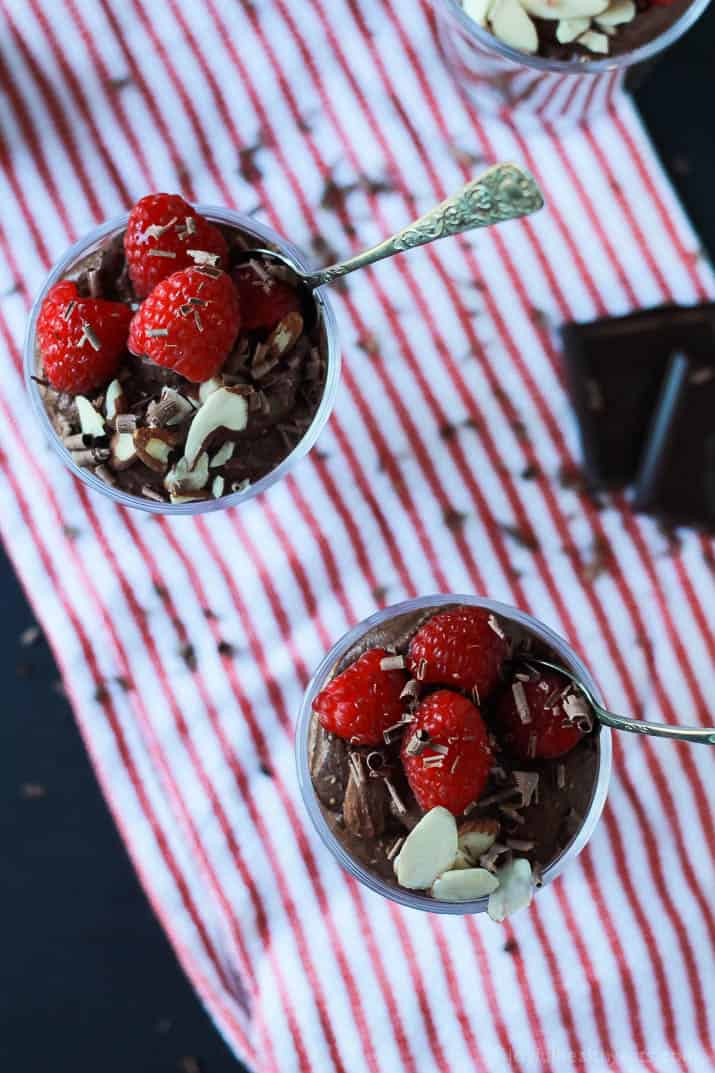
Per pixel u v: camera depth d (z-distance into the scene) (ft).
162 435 1.74
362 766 1.71
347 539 1.92
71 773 1.95
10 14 1.91
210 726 1.91
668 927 1.90
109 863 1.94
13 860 1.95
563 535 1.92
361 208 1.93
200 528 1.92
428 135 1.93
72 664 1.92
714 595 1.92
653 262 1.93
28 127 1.92
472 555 1.92
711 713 1.91
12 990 1.95
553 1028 1.90
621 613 1.92
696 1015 1.90
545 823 1.72
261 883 1.91
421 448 1.93
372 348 1.93
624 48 1.82
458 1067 1.90
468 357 1.93
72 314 1.72
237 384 1.73
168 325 1.68
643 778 1.91
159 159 1.92
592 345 1.91
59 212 1.92
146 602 1.92
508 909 1.69
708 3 1.85
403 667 1.71
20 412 1.92
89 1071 1.94
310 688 1.78
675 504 1.90
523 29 1.81
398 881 1.70
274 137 1.93
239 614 1.92
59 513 1.92
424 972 1.90
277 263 1.77
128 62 1.92
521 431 1.93
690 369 1.89
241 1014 1.92
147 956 1.95
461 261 1.93
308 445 1.78
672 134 1.93
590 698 1.73
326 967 1.90
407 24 1.92
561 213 1.93
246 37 1.92
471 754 1.66
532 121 1.92
